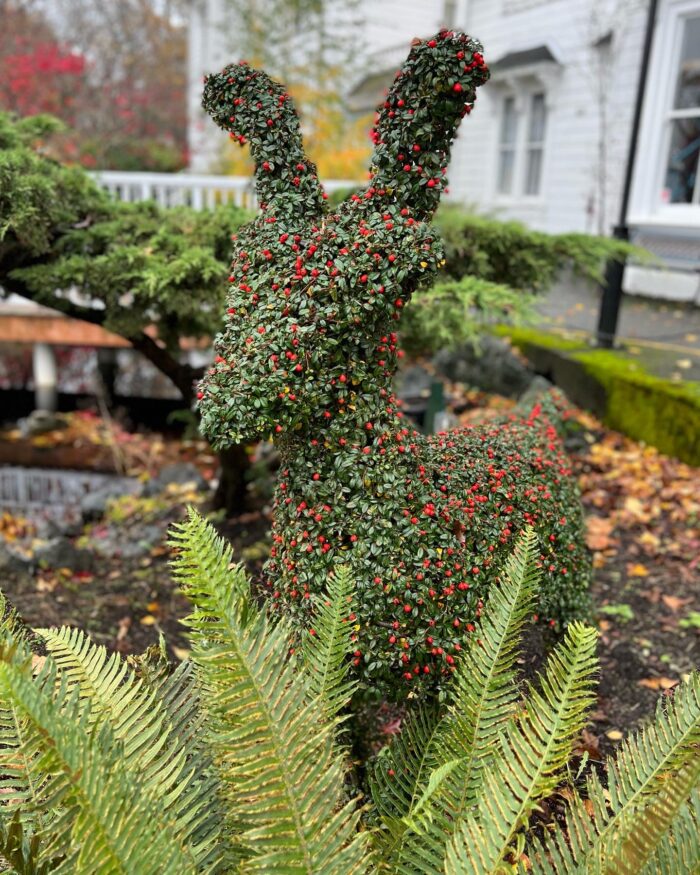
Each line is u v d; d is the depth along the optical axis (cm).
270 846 130
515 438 236
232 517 458
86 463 637
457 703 178
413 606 187
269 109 187
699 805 145
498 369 688
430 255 175
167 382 938
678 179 766
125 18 1438
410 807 172
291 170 189
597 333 667
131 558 420
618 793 163
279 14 1049
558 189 962
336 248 178
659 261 478
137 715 163
